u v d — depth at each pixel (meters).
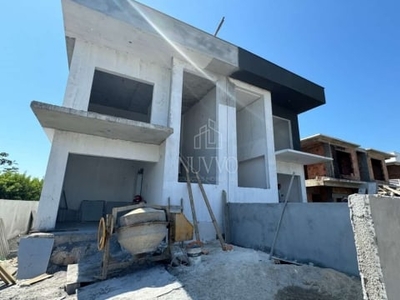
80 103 6.80
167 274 4.18
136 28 6.86
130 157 7.62
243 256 5.17
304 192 11.94
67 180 10.05
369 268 1.65
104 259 4.33
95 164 10.76
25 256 5.00
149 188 8.61
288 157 10.91
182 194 7.31
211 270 4.21
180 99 8.14
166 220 4.95
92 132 6.96
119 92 10.51
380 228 1.70
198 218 7.34
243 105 11.57
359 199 1.80
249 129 11.15
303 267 4.31
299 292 3.49
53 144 6.60
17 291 4.09
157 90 8.27
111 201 10.54
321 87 11.55
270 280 3.81
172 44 7.57
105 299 3.38
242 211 7.09
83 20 6.55
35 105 5.28
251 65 9.28
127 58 7.99
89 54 7.33
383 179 18.42
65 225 7.62
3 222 8.03
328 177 13.76
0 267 4.64
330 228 4.47
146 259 4.68
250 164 10.90
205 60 8.41
